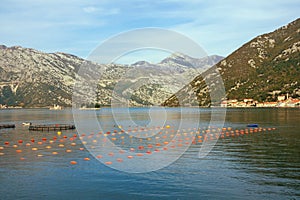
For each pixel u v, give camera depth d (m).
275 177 34.31
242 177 34.41
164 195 29.44
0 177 35.88
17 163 43.03
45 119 141.12
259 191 29.97
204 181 33.19
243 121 111.19
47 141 64.31
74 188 31.78
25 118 150.75
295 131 77.75
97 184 32.84
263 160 42.72
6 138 69.69
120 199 28.77
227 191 30.11
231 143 59.12
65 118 147.38
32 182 33.84
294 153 47.69
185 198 28.61
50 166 40.91
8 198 29.38
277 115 140.25
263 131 79.12
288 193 29.36
